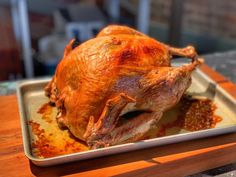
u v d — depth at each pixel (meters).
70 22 1.15
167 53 0.47
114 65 0.40
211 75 0.62
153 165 0.39
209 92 0.55
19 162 0.39
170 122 0.48
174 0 1.03
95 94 0.39
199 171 0.42
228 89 0.57
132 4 1.34
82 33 1.16
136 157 0.40
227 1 1.21
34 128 0.46
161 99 0.42
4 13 1.01
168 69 0.42
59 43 1.12
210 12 1.28
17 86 0.54
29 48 1.06
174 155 0.40
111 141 0.39
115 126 0.40
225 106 0.51
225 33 1.28
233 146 0.42
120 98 0.38
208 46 1.34
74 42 0.50
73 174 0.37
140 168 0.39
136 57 0.41
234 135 0.44
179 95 0.43
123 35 0.45
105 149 0.38
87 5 1.26
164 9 1.34
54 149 0.42
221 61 0.75
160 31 1.40
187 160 0.41
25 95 0.54
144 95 0.41
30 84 0.54
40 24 1.21
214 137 0.43
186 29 1.35
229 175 0.42
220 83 0.60
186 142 0.42
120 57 0.40
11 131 0.45
